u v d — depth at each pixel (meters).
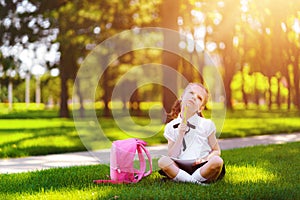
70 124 18.27
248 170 5.78
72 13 16.77
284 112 31.78
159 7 15.89
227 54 23.39
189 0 15.75
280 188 4.42
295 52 23.70
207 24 18.20
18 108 44.09
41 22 17.52
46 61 18.88
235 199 4.02
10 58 18.30
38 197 4.29
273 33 20.72
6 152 8.39
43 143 10.05
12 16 17.50
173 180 4.93
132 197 4.08
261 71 26.98
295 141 11.17
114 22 16.78
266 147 9.12
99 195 4.25
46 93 41.75
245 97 37.34
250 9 17.45
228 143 10.85
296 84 32.03
